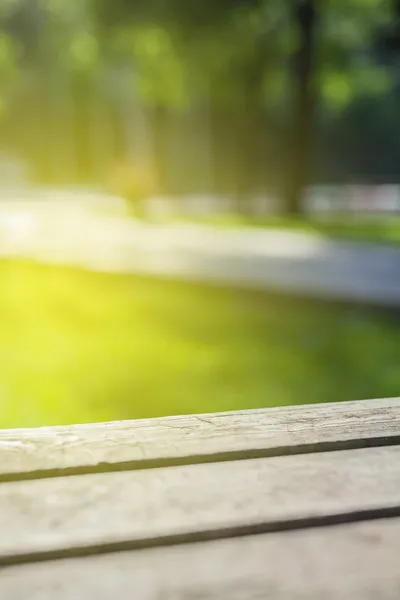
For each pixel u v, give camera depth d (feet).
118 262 30.86
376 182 124.67
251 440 4.12
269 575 2.86
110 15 56.90
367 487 3.58
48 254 33.65
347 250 35.19
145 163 118.21
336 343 18.92
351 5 61.31
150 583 2.81
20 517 3.26
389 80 73.05
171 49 60.18
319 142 124.06
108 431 4.29
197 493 3.51
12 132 129.70
